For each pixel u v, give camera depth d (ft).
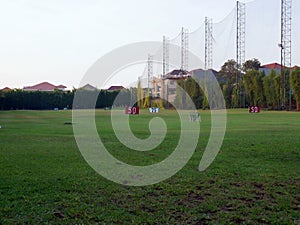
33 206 17.22
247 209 16.83
